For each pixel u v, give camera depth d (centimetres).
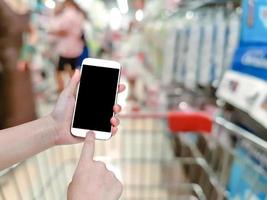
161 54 298
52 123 79
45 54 328
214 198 136
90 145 74
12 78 166
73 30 322
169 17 331
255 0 122
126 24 548
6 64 165
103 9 488
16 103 164
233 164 124
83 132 81
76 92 84
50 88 308
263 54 106
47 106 255
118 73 87
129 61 363
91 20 422
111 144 160
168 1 331
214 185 135
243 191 116
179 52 246
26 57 225
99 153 152
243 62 121
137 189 151
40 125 78
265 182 104
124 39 468
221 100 146
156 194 152
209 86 204
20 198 100
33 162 110
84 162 70
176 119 129
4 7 162
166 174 156
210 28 204
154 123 159
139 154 158
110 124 83
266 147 93
